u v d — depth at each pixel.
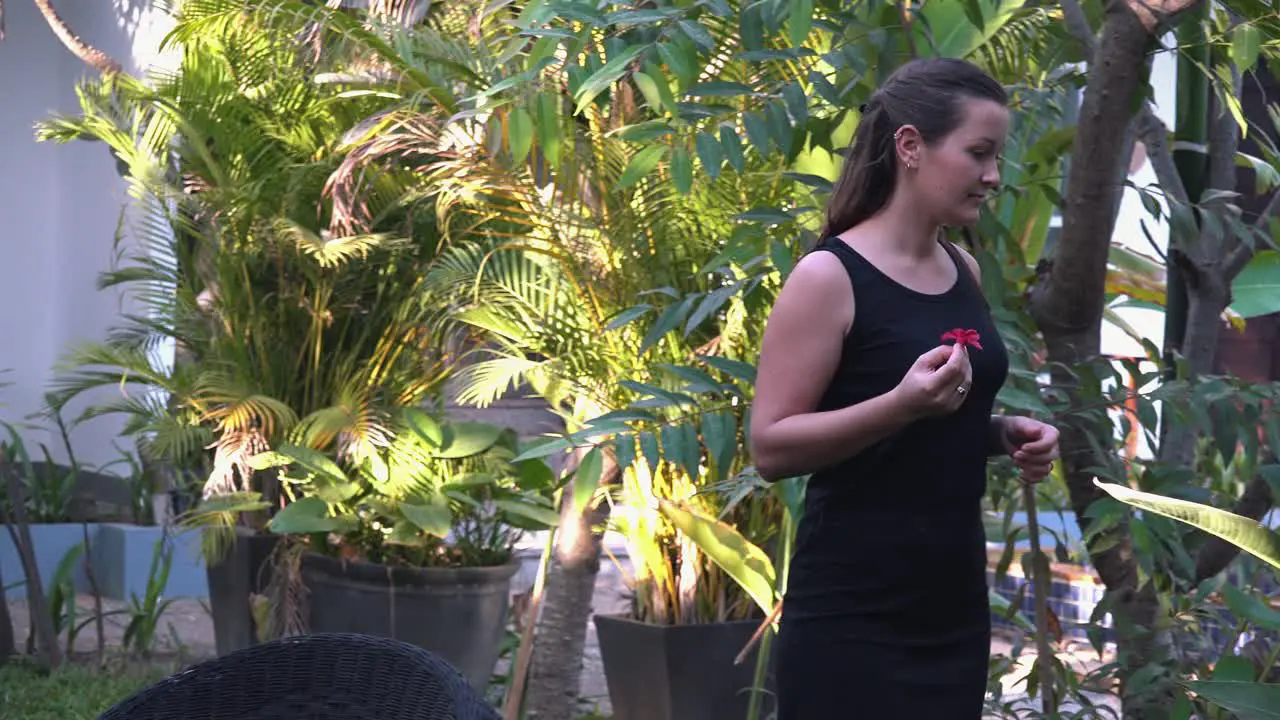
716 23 3.41
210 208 5.68
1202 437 4.18
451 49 4.43
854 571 2.15
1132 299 4.73
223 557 5.80
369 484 5.59
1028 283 3.52
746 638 4.53
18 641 6.39
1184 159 3.56
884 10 3.13
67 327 9.11
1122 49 2.80
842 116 3.04
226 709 2.11
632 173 2.72
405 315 5.75
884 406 1.98
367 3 5.71
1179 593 3.21
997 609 3.51
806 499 2.25
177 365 5.90
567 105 4.01
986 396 2.19
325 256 5.18
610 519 4.69
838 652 2.17
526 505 5.19
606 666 4.72
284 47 5.39
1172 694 3.04
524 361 4.69
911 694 2.16
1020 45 3.93
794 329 2.12
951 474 2.15
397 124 4.27
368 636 2.10
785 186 4.10
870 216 2.20
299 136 5.59
